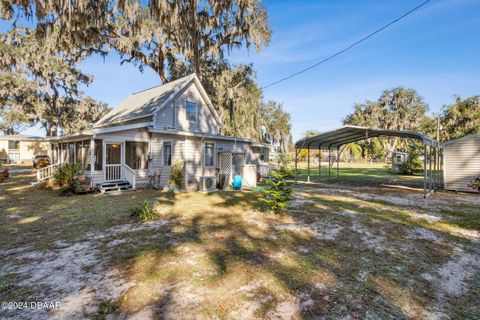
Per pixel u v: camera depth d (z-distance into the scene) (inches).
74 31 391.9
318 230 206.8
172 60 765.3
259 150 724.7
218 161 510.9
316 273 131.6
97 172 415.2
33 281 121.0
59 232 197.8
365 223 228.8
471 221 238.1
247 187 491.8
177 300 105.3
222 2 432.5
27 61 803.4
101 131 407.2
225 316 95.0
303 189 469.4
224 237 187.6
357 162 1712.6
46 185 456.8
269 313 97.2
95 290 113.0
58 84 1031.0
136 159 490.0
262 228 211.0
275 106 1370.6
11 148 1200.8
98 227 211.3
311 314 97.1
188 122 587.5
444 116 1241.4
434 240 186.2
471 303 107.5
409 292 115.1
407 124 1626.5
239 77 797.2
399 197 379.9
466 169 443.5
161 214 257.8
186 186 440.8
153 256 151.2
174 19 362.0
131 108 620.7
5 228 207.8
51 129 1075.3
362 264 143.8
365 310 100.4
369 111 1738.4
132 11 340.8
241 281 121.9
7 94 987.9
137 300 105.1
